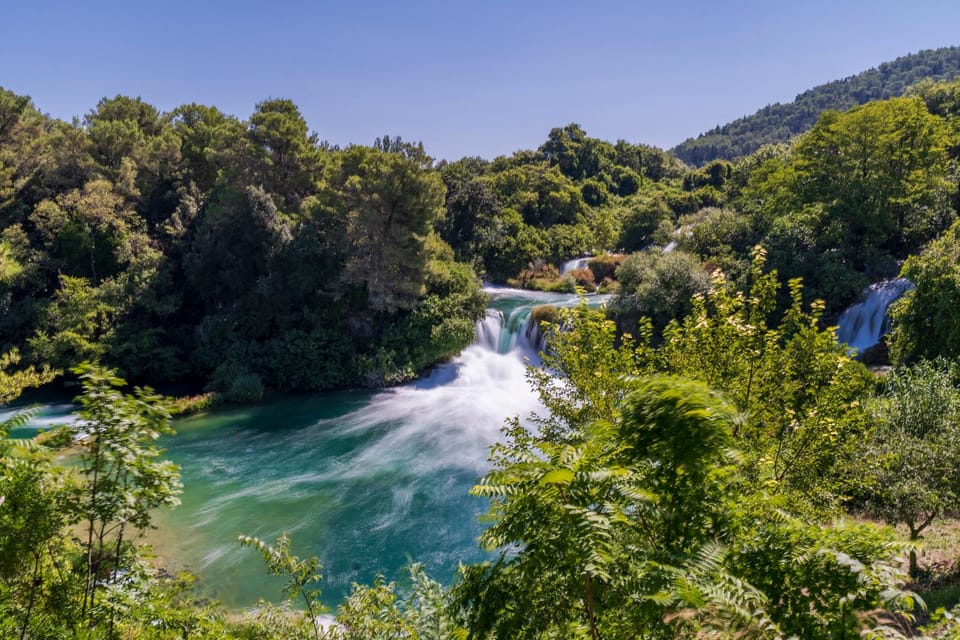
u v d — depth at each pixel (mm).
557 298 51000
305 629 8609
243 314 38312
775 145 96625
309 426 29109
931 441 13258
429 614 7777
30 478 6383
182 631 8352
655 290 34312
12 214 41781
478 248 64750
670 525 4902
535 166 106312
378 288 37219
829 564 4227
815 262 36500
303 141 48781
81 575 7066
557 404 11539
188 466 24062
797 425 10422
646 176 140625
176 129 58844
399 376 35938
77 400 6691
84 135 47031
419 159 38500
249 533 18547
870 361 29984
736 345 10109
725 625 3686
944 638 3900
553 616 4512
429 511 20141
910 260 25203
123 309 36688
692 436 4770
